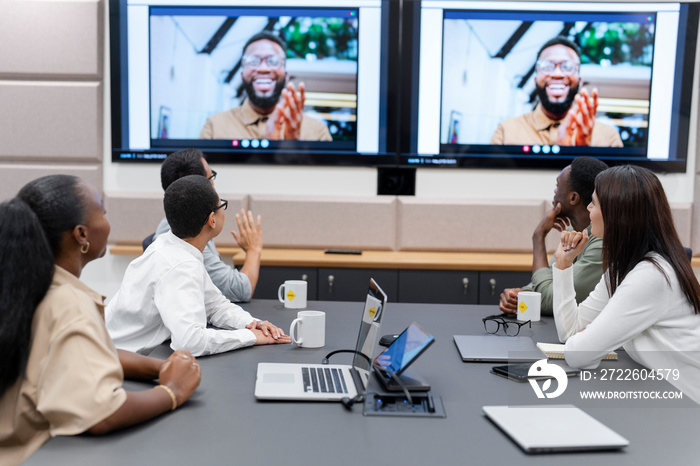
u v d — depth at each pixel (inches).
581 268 88.5
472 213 152.3
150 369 58.2
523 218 152.0
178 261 70.6
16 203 47.2
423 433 47.5
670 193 153.1
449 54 149.4
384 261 137.4
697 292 64.9
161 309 68.7
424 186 154.6
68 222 49.1
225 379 59.9
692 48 147.6
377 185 154.6
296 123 152.2
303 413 51.5
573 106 149.9
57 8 149.3
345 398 52.8
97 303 50.6
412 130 151.9
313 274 138.7
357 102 151.5
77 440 45.1
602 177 69.9
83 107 151.8
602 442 44.2
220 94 151.7
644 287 63.6
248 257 100.3
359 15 148.9
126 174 155.4
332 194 155.0
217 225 75.6
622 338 63.7
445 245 153.2
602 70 148.9
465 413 51.7
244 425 48.7
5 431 47.1
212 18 149.6
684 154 150.4
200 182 74.0
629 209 66.8
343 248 154.5
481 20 148.3
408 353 56.4
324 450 44.2
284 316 86.0
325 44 149.9
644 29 147.5
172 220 73.2
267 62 150.6
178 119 152.5
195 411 51.6
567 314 75.2
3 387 46.2
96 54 150.3
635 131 150.3
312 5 149.0
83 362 45.5
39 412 46.6
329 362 65.3
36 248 46.6
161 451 43.6
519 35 148.4
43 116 151.9
